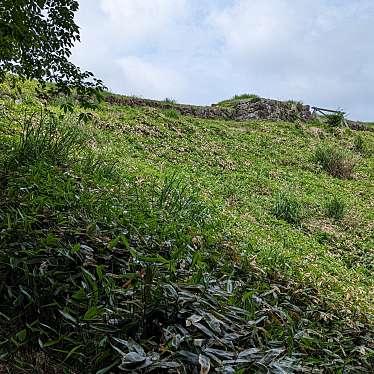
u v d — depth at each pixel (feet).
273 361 8.91
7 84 39.06
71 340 9.19
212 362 8.50
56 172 19.43
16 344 8.90
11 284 10.70
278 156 57.26
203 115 71.77
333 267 26.89
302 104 86.38
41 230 12.17
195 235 17.51
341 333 14.12
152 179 29.94
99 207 15.72
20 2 16.02
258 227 29.91
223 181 40.70
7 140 24.70
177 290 10.46
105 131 42.47
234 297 11.55
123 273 11.85
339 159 57.98
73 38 18.80
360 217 40.73
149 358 8.33
